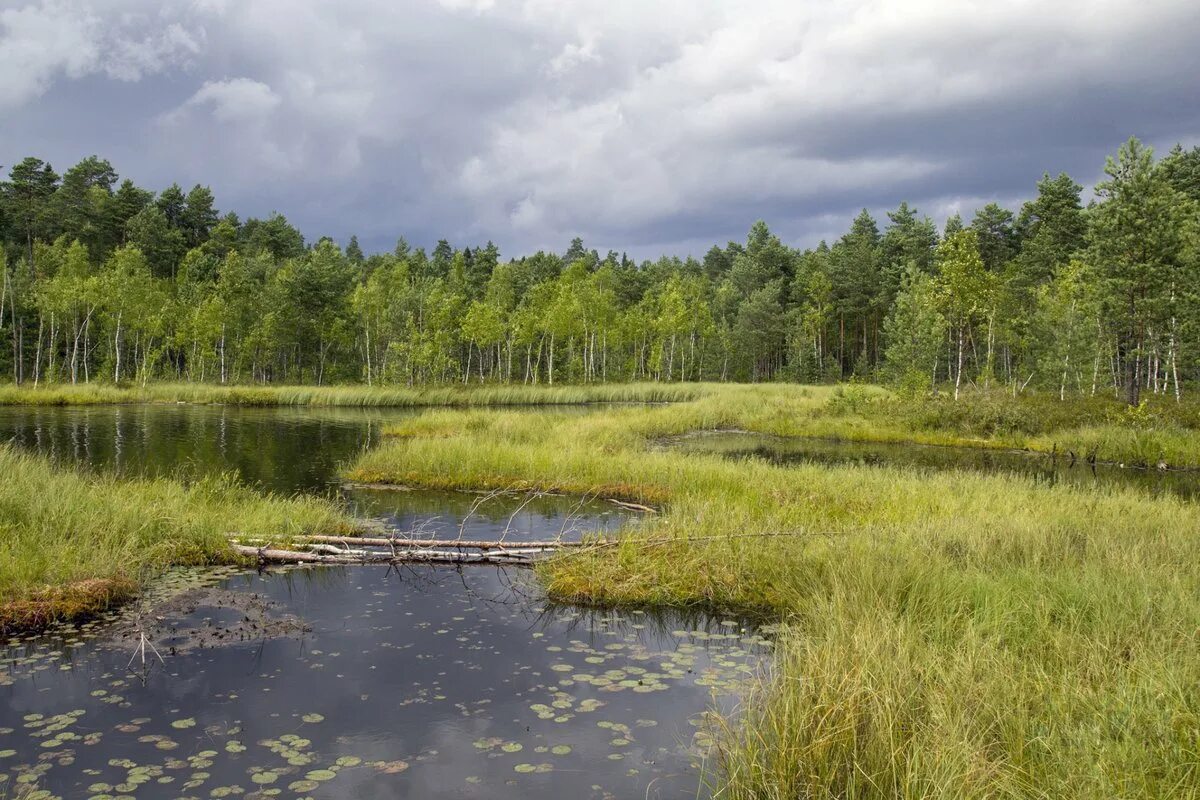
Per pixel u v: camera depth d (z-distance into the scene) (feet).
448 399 148.97
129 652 23.35
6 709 19.40
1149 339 105.60
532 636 25.49
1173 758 13.64
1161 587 23.58
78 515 32.89
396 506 47.98
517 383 184.44
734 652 23.90
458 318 192.24
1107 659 18.47
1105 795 12.48
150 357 172.24
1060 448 80.43
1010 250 215.51
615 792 15.81
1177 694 15.75
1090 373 129.29
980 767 13.43
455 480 55.11
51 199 235.81
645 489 50.88
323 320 193.67
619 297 270.05
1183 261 101.24
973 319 122.52
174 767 16.61
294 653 23.62
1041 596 22.81
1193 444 73.87
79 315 177.58
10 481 36.24
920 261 234.38
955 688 16.75
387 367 189.67
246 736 18.15
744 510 38.17
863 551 28.84
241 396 140.56
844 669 17.21
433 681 21.62
